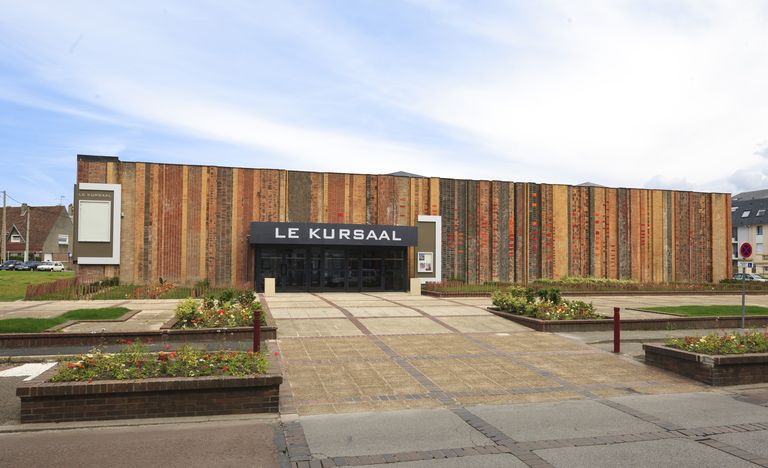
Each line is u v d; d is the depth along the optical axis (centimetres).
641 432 720
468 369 1110
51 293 2327
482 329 1591
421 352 1262
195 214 2959
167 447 643
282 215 3091
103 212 2845
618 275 3719
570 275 3616
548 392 945
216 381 770
